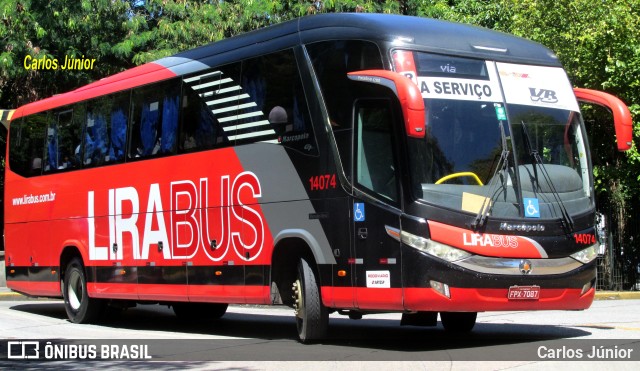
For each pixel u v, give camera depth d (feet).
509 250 32.42
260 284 38.17
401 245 31.96
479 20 87.66
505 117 34.27
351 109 34.30
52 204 54.13
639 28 68.49
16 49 78.89
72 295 51.98
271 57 38.55
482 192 32.63
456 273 31.55
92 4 80.89
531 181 33.81
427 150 32.37
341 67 34.91
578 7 71.00
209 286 41.39
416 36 33.99
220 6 78.84
